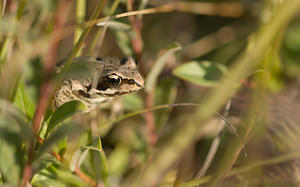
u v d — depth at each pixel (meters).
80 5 0.96
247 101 0.98
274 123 0.97
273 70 1.01
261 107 0.93
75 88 0.94
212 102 0.88
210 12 1.03
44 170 0.93
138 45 0.98
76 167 0.93
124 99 0.99
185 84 1.01
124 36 0.98
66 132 0.89
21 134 0.90
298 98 0.99
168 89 1.00
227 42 1.04
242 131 0.92
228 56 1.04
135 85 0.95
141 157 0.98
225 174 0.92
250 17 1.04
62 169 0.93
